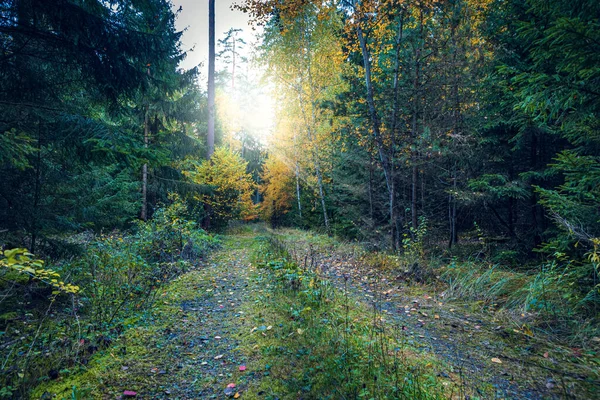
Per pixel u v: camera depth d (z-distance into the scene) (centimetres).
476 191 918
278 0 1011
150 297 563
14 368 317
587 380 310
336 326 432
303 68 1712
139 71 595
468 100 968
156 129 1477
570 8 431
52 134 500
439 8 1000
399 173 1053
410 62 1023
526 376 323
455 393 290
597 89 379
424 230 948
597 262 428
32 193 575
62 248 575
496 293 572
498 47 859
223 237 1544
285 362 342
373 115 1048
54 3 472
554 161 888
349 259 945
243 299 576
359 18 1005
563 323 436
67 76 573
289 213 2425
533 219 882
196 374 327
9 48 496
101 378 312
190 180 1744
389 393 278
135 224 1345
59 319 460
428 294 620
